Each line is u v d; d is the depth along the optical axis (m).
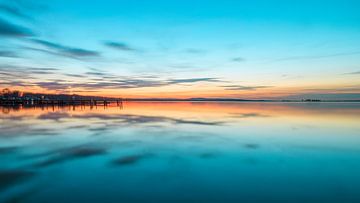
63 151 10.59
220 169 8.40
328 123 20.88
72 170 8.19
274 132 16.11
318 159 9.62
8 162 8.95
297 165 8.87
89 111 37.88
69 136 14.16
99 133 15.33
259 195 6.44
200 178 7.61
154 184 7.09
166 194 6.46
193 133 15.53
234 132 16.02
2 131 15.83
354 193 6.55
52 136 14.14
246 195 6.43
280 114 31.20
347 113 32.31
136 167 8.55
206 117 27.08
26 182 7.12
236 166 8.73
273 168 8.55
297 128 17.89
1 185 6.89
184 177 7.66
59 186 6.89
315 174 7.96
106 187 6.86
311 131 16.44
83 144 12.02
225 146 11.81
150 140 13.16
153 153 10.40
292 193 6.57
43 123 20.36
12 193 6.41
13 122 20.91
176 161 9.27
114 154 10.19
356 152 10.71
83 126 18.59
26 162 8.98
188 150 10.96
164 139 13.48
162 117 26.95
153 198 6.24
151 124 20.20
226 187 6.92
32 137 13.77
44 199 6.12
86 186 6.90
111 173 7.94
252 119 24.55
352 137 14.32
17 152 10.36
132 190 6.69
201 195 6.43
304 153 10.52
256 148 11.40
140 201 6.07
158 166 8.66
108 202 6.02
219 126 19.05
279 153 10.53
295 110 40.56
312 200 6.16
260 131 16.47
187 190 6.73
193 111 39.03
